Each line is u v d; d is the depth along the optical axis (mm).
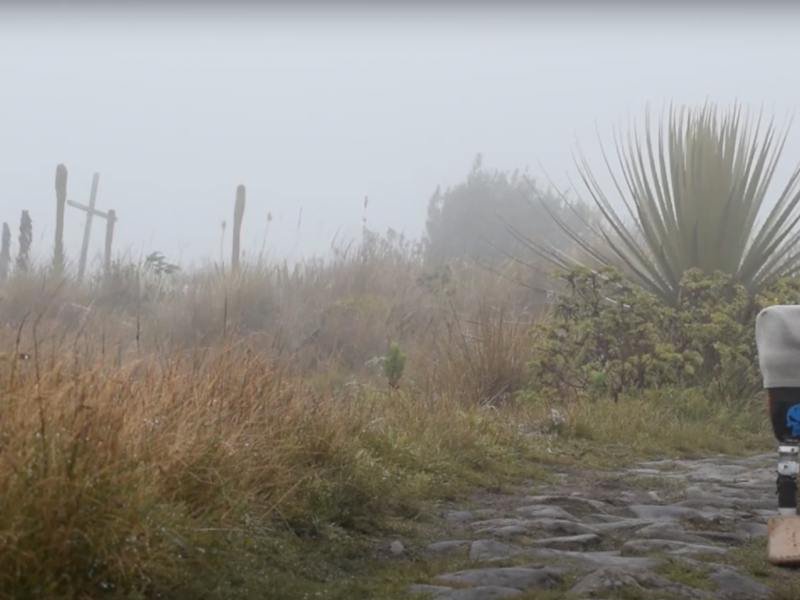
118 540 3988
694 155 12992
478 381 11508
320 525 5355
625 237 13102
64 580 3883
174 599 4105
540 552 5203
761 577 4855
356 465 6105
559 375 11359
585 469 8031
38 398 4223
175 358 6207
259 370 6531
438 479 6832
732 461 8578
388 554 5188
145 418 4855
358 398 8797
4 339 5875
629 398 10586
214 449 5082
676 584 4648
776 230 12758
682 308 11906
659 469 8141
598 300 11773
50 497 3934
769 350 5020
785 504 5062
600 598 4430
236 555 4594
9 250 21000
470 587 4559
